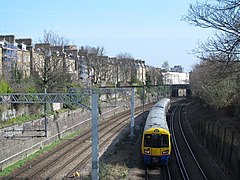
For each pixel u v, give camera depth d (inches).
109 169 1026.1
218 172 1098.1
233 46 730.2
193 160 1253.1
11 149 1185.4
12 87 1724.9
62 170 1100.5
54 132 1635.1
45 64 1979.6
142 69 5708.7
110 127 2098.9
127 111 3097.9
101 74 3725.4
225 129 1171.9
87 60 3457.2
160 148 1122.7
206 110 2078.0
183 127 2154.3
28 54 2763.3
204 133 1584.6
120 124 2236.7
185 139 1704.0
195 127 1968.5
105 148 1459.2
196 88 2610.7
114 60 4768.7
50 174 1048.2
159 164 1131.9
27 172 1069.1
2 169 1101.7
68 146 1507.1
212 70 914.7
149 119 1357.0
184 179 991.6
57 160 1229.7
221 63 853.8
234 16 711.7
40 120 1503.4
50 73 2001.7
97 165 912.9
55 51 2228.1
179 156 1309.1
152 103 3956.7
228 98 1389.0
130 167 1128.2
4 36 2763.3
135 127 1959.9
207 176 1042.7
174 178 1013.8
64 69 2151.8
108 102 2696.9
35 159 1254.3
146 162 1133.7
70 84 2251.5
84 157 1284.4
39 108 1695.4
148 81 4520.2
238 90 1131.3
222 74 797.2
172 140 1673.2
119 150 1392.7
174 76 7391.7
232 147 1047.6
